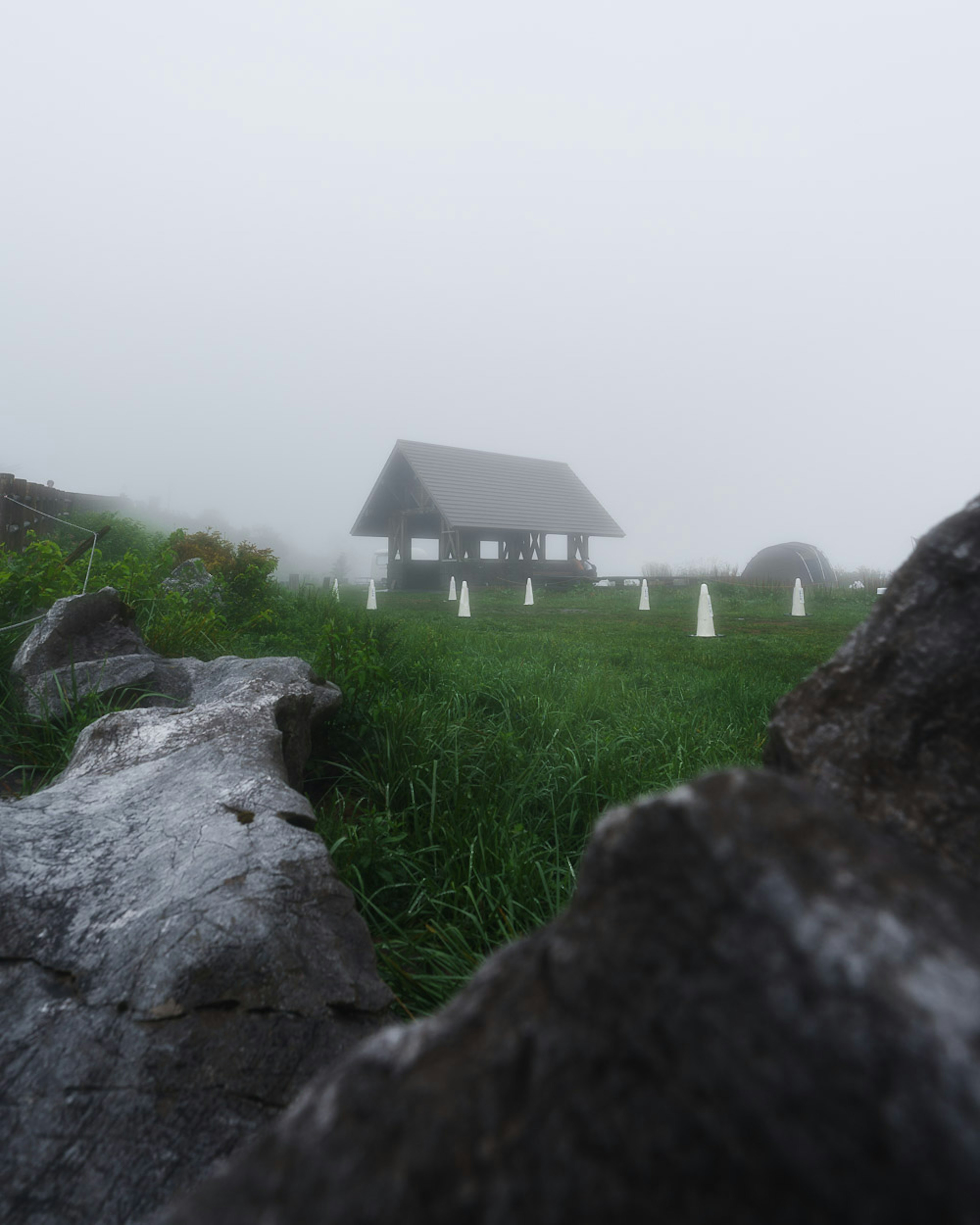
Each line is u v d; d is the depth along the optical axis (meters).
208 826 1.89
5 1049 1.37
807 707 1.05
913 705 0.96
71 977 1.51
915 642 0.98
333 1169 0.54
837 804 0.93
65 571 5.29
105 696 3.92
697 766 4.27
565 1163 0.48
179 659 4.53
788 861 0.50
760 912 0.48
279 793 2.07
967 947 0.44
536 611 20.08
